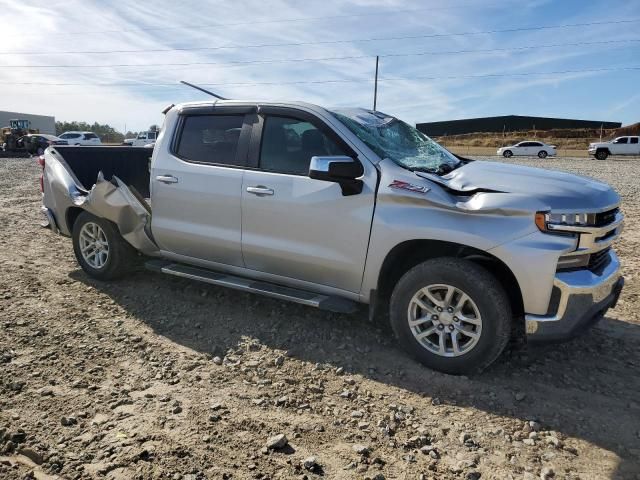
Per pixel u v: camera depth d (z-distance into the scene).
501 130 82.69
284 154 4.35
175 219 4.91
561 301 3.42
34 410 3.19
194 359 3.95
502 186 3.68
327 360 3.99
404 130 4.89
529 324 3.50
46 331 4.34
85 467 2.68
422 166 4.16
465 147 63.03
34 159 30.12
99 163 6.37
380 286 4.06
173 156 4.91
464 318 3.66
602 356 4.12
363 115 4.60
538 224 3.42
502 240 3.47
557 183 3.71
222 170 4.59
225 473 2.67
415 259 4.10
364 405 3.38
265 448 2.89
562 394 3.55
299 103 4.40
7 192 13.50
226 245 4.62
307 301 4.18
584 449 2.96
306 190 4.14
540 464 2.83
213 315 4.79
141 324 4.57
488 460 2.86
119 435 2.96
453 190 3.72
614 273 3.73
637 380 3.75
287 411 3.29
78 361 3.85
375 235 3.88
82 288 5.43
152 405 3.29
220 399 3.40
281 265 4.39
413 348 3.88
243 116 4.62
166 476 2.63
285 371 3.81
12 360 3.82
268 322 4.64
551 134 73.25
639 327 4.69
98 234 5.56
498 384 3.66
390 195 3.83
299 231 4.21
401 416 3.26
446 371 3.77
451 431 3.12
